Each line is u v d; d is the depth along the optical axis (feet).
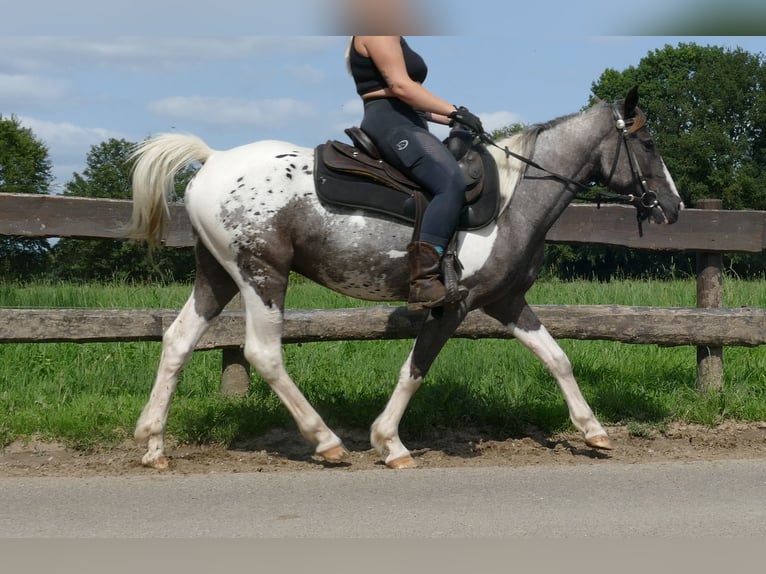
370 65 16.06
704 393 21.42
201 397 20.93
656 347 25.13
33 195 19.60
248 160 16.12
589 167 17.11
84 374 21.83
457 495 14.19
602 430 17.44
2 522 12.76
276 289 16.03
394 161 15.90
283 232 15.89
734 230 21.84
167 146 16.38
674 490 14.43
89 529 12.46
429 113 17.12
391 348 25.09
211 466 16.52
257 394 20.48
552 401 20.45
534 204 16.51
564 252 173.68
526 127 17.08
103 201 19.92
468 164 16.08
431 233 15.46
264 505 13.64
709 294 22.41
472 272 16.01
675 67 201.57
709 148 183.32
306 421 16.31
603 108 17.22
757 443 18.24
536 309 20.67
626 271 174.19
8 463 16.43
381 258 15.88
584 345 24.93
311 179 16.01
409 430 18.72
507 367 22.97
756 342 21.17
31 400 20.07
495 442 18.25
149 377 21.98
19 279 33.58
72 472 15.89
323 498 14.02
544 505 13.60
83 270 70.85
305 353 24.27
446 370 22.24
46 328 19.30
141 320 19.77
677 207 17.22
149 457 16.26
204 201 15.99
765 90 189.67
